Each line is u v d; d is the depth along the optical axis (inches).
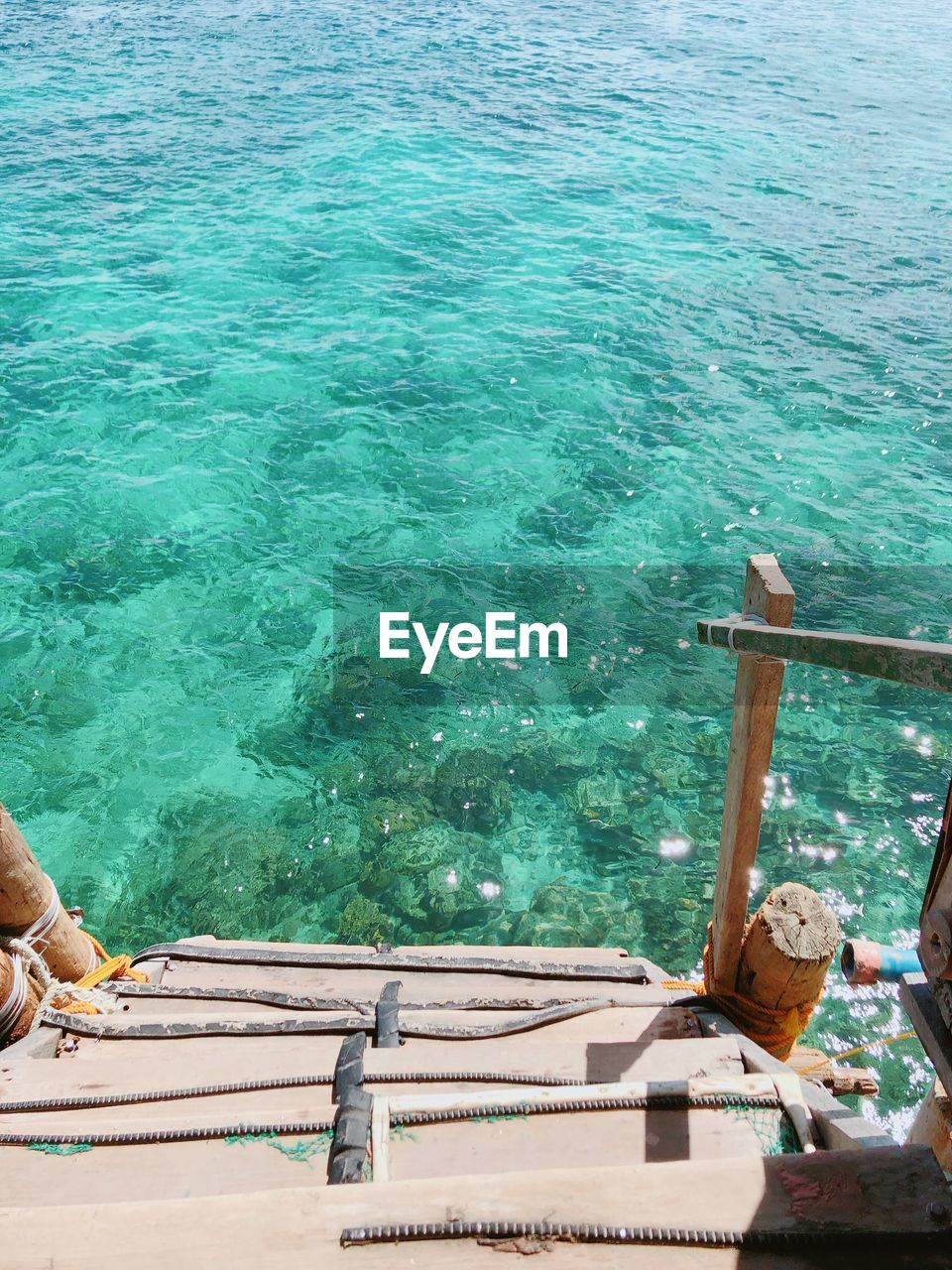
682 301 704.4
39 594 450.0
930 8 1652.3
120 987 171.3
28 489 514.9
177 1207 91.0
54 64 1202.6
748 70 1242.6
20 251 762.8
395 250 775.1
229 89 1133.1
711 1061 131.9
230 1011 166.1
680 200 866.1
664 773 370.3
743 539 485.7
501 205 854.5
